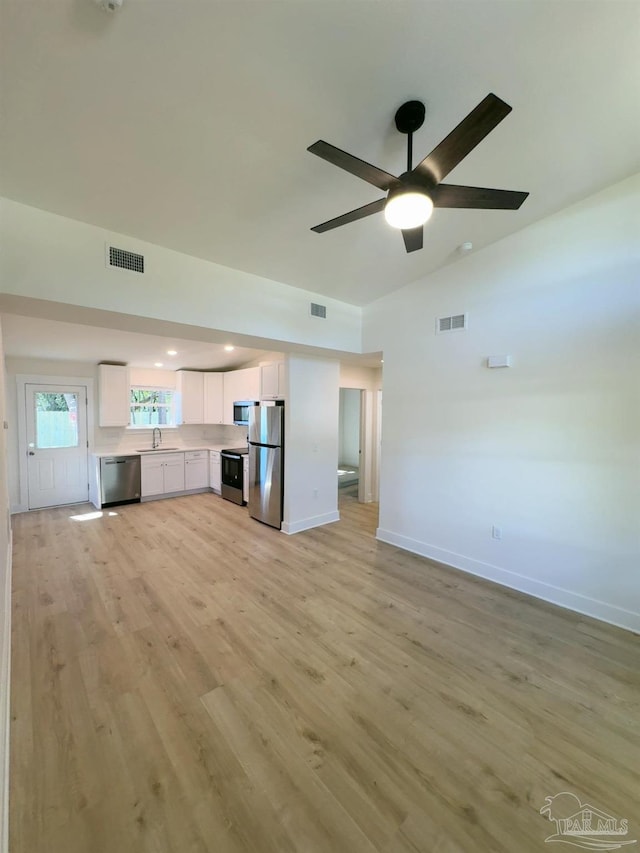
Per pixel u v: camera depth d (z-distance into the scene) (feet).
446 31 5.04
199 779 5.13
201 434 24.11
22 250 7.62
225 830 4.51
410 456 13.70
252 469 17.24
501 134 7.06
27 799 4.81
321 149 4.74
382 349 14.62
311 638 8.37
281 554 13.23
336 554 13.33
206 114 5.89
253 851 4.30
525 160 7.84
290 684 6.94
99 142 6.22
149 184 7.34
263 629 8.68
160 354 18.84
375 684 6.98
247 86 5.50
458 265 12.03
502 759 5.50
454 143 4.70
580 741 5.82
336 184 7.71
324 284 12.89
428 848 4.35
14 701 6.41
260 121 6.11
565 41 5.34
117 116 5.77
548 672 7.38
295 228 9.29
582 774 5.29
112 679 6.99
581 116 6.73
